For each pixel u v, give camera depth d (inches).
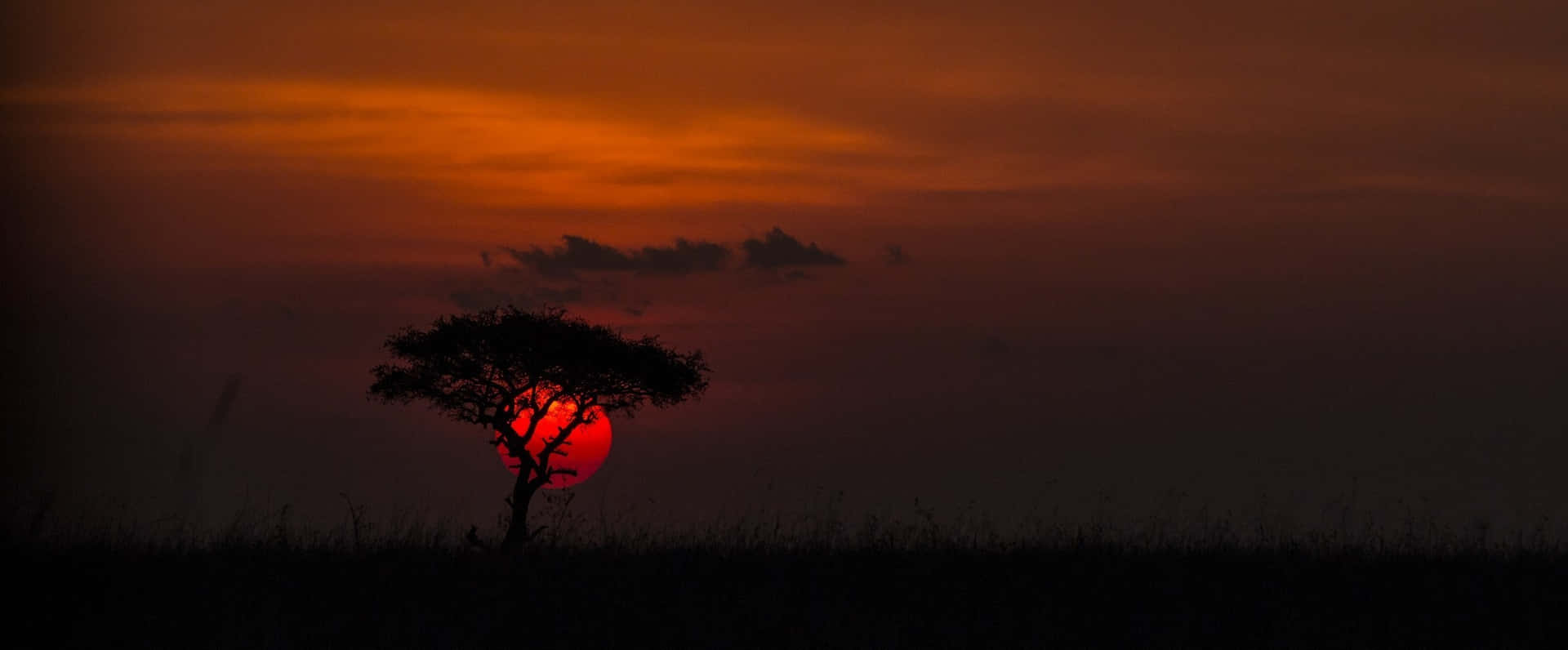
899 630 1635.1
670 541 2271.2
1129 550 2251.5
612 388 2583.7
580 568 2021.4
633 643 1571.1
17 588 1734.7
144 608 1681.8
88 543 1946.4
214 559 1991.9
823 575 2004.2
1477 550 2246.6
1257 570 2066.9
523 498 2440.9
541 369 2539.4
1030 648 1573.6
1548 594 1876.2
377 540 2198.6
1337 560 2146.9
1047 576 2010.3
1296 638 1617.9
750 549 2223.2
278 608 1688.0
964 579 1978.3
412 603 1742.1
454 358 2541.8
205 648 1513.3
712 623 1663.4
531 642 1569.9
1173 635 1627.7
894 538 2293.3
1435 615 1764.3
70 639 1539.1
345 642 1550.2
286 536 2153.1
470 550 2176.4
